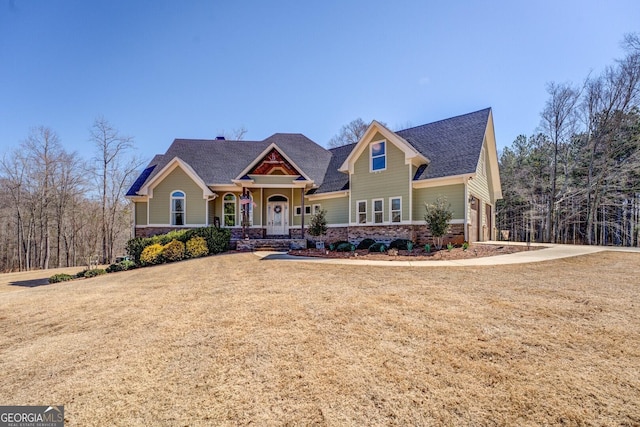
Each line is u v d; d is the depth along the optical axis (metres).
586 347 3.77
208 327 4.78
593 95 26.36
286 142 24.36
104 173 33.75
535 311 5.10
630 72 24.08
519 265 9.38
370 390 2.95
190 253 15.52
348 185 18.98
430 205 13.72
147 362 3.67
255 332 4.50
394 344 3.96
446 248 13.79
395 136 16.17
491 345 3.87
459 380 3.09
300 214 21.39
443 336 4.18
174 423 2.56
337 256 13.24
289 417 2.59
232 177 21.02
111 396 2.99
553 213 28.66
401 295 6.29
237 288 7.46
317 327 4.62
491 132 19.05
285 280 8.16
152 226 19.52
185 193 19.70
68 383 3.26
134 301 6.75
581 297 5.86
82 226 36.28
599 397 2.77
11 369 3.65
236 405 2.78
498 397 2.79
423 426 2.44
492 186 21.06
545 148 30.94
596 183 26.22
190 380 3.23
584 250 12.93
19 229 30.95
